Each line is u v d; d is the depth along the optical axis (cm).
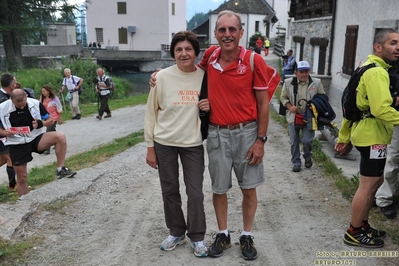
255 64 296
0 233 365
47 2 2873
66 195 483
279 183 550
